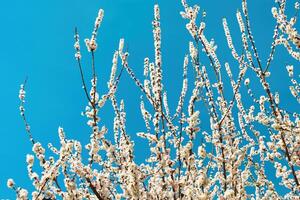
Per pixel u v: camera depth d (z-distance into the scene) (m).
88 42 6.00
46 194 5.79
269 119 7.44
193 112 7.03
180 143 6.71
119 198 6.68
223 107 7.56
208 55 7.20
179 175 6.64
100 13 6.09
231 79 7.91
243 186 7.42
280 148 7.44
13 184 5.52
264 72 7.03
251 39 7.02
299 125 7.16
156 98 6.97
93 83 6.06
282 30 6.98
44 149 6.10
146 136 7.16
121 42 6.97
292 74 8.15
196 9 7.25
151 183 7.34
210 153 7.11
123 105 7.85
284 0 6.94
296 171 7.72
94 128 6.24
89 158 6.38
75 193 6.08
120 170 6.87
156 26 7.12
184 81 7.31
